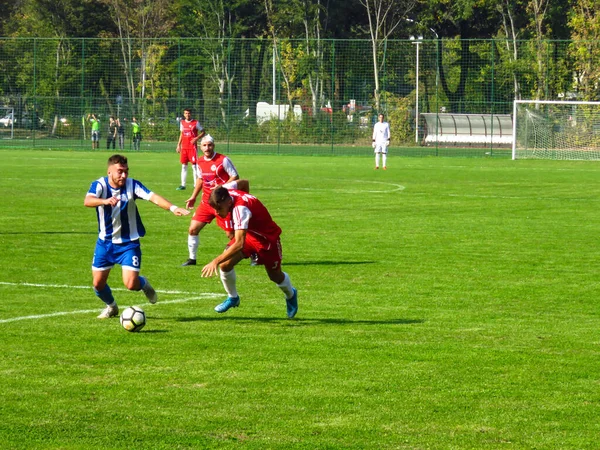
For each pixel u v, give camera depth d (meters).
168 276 12.56
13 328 9.19
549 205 22.59
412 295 11.23
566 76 50.91
